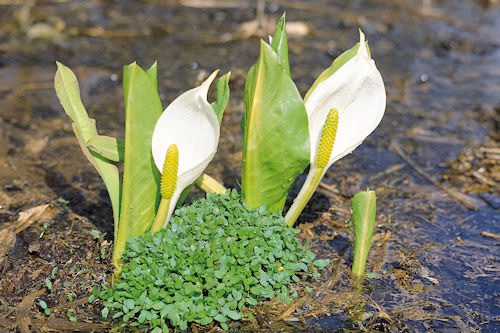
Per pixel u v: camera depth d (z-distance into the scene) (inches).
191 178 156.9
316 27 398.6
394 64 354.9
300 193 172.7
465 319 171.0
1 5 382.0
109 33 366.9
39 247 186.5
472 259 197.0
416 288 182.1
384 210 222.1
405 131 281.6
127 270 160.7
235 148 257.6
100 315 164.2
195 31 380.5
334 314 169.2
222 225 167.9
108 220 204.8
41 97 291.4
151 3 420.5
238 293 159.3
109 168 171.0
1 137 254.5
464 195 234.1
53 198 215.6
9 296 170.4
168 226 168.9
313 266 184.9
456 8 453.4
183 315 155.9
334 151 166.6
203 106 148.0
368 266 189.8
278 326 163.3
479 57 370.0
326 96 160.1
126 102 152.0
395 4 450.3
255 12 415.2
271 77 153.6
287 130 157.8
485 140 275.0
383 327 166.4
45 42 348.5
